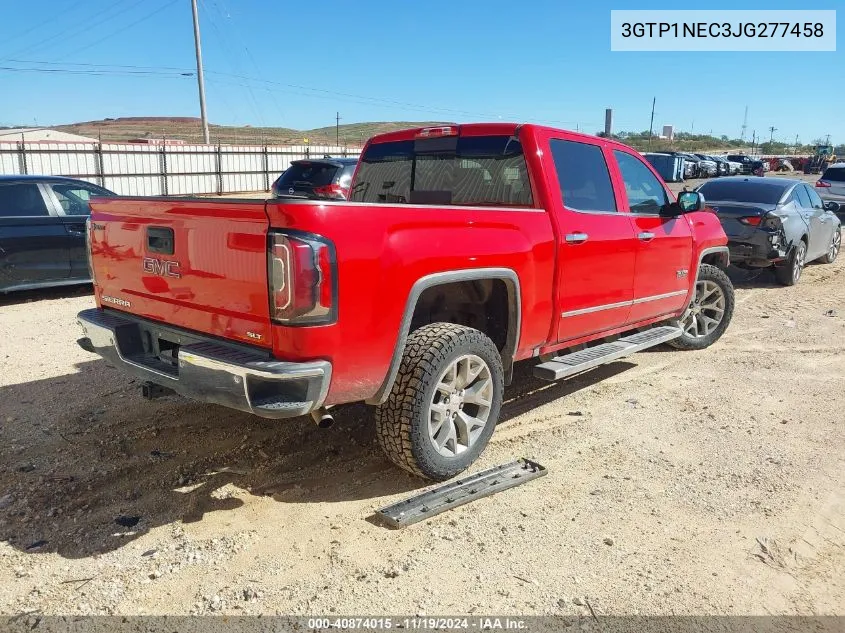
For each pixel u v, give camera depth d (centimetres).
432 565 304
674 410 506
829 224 1237
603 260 477
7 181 835
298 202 296
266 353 311
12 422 454
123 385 530
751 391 550
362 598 280
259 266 305
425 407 354
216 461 403
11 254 822
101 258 409
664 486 384
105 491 365
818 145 6650
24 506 346
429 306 429
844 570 311
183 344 358
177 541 319
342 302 311
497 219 392
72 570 295
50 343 655
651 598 285
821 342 707
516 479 382
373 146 546
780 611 281
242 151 3516
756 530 341
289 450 421
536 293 421
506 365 424
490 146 464
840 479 397
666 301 576
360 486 378
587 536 331
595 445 439
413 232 342
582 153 482
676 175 3033
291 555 310
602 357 471
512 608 276
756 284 1088
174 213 344
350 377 323
